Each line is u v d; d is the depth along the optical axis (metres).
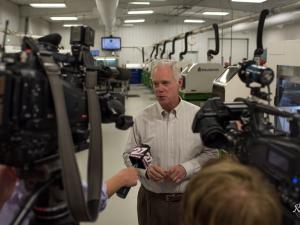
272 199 0.54
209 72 4.54
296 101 2.34
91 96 0.83
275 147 0.68
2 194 0.84
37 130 0.67
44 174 0.71
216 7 10.45
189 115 1.74
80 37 0.88
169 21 16.23
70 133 0.69
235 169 0.59
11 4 9.88
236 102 0.98
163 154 1.74
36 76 0.66
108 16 7.90
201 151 1.72
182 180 1.65
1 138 0.64
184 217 0.58
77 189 0.68
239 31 13.45
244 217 0.51
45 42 0.87
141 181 1.77
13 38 3.72
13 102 0.62
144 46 16.47
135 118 1.86
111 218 3.11
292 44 2.29
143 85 14.51
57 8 10.78
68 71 0.86
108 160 4.75
